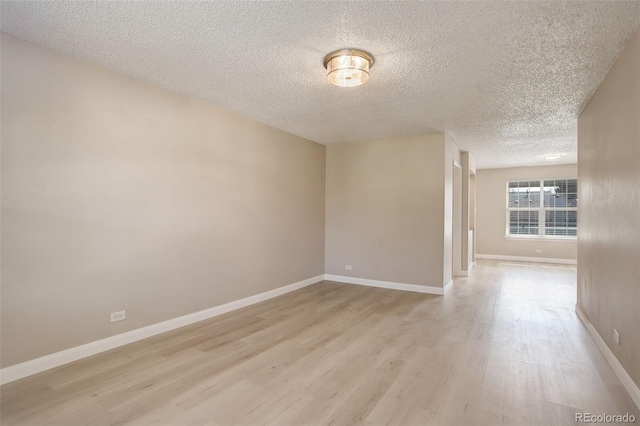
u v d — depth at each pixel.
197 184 3.60
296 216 5.16
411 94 3.35
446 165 5.03
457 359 2.76
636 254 2.15
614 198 2.61
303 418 1.96
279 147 4.79
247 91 3.33
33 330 2.44
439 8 1.96
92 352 2.76
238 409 2.04
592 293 3.27
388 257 5.32
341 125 4.57
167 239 3.31
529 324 3.62
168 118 3.31
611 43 2.34
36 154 2.44
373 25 2.15
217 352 2.87
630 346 2.23
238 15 2.06
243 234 4.20
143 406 2.06
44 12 2.04
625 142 2.37
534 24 2.12
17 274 2.36
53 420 1.92
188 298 3.53
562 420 1.95
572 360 2.74
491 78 2.94
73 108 2.63
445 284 5.02
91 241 2.75
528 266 7.56
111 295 2.88
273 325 3.56
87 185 2.72
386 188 5.34
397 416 1.98
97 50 2.53
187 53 2.56
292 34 2.28
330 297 4.72
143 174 3.11
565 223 8.10
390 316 3.89
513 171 8.57
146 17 2.09
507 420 1.95
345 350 2.93
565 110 3.80
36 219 2.45
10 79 2.32
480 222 8.96
